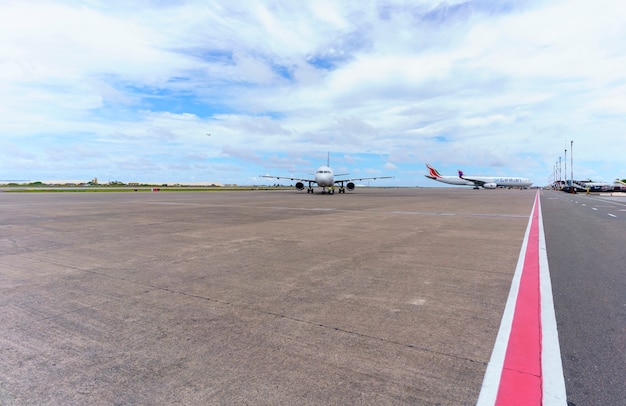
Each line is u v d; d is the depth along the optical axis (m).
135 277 6.05
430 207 23.33
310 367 3.13
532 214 18.38
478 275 6.18
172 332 3.86
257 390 2.79
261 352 3.41
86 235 10.68
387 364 3.18
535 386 2.84
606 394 2.75
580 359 3.29
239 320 4.20
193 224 13.45
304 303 4.77
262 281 5.81
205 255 7.83
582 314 4.38
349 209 21.20
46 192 52.38
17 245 9.03
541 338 3.71
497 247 8.87
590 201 34.91
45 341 3.65
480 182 108.94
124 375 3.02
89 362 3.24
